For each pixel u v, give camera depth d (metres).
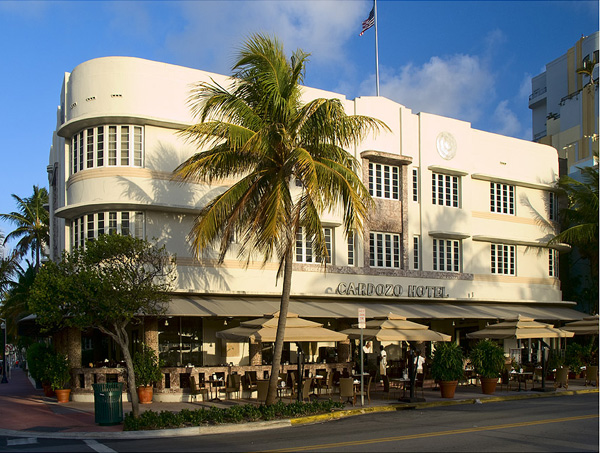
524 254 34.81
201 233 17.55
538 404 21.03
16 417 18.92
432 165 30.95
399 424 16.56
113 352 27.92
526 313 31.61
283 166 17.56
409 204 30.31
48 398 24.09
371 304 28.19
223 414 17.05
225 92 18.20
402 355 31.08
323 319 27.86
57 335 24.31
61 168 26.94
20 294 40.56
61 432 15.95
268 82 17.52
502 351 24.39
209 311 22.39
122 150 23.53
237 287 25.14
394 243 29.70
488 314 29.70
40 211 50.16
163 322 24.38
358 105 29.11
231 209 18.22
